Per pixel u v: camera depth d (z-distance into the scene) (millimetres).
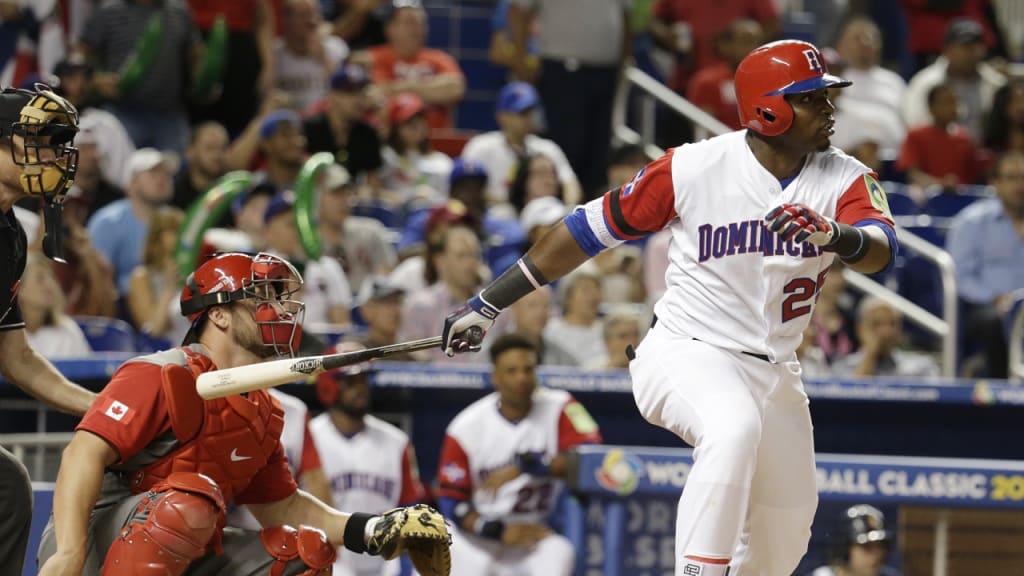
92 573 15172
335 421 25672
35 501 18688
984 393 28750
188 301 15422
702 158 14727
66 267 30125
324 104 39156
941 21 49000
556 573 23766
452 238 30516
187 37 38312
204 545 14672
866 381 28500
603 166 42750
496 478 25391
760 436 14461
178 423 14703
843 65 43562
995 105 44125
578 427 25734
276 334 15352
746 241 14523
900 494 22781
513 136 39000
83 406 16453
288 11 41344
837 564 22906
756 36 42812
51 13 39156
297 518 16047
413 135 40000
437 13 48906
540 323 29875
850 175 14523
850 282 35344
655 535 23344
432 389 27359
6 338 16328
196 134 35281
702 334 14852
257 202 33406
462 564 24984
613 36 42438
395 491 25875
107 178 35062
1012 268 36344
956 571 23141
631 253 35500
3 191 15195
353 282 33562
